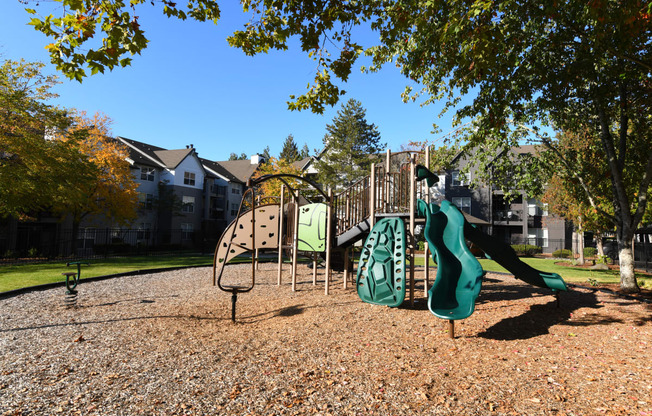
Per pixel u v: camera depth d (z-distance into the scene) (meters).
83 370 4.28
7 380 3.95
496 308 8.13
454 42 7.15
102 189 23.41
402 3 6.61
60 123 16.48
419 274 15.00
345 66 6.98
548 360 4.84
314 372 4.28
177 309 7.61
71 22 3.93
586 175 13.01
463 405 3.51
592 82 10.20
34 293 9.29
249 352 4.98
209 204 41.97
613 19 6.62
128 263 18.08
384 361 4.68
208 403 3.49
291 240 11.79
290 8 6.20
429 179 9.08
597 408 3.47
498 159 13.83
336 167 42.34
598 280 14.23
